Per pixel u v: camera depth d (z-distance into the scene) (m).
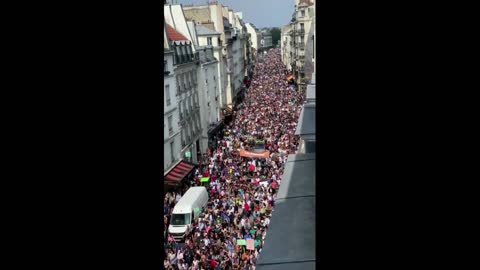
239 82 59.34
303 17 54.88
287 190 4.04
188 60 29.59
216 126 37.28
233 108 48.47
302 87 53.50
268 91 66.25
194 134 29.98
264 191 18.52
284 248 3.12
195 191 17.88
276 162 23.50
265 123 36.44
